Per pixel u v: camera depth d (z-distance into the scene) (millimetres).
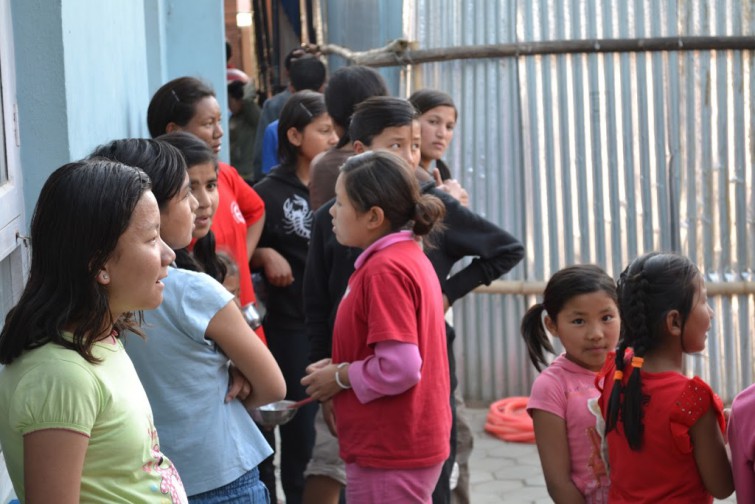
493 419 6414
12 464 2066
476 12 6520
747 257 6492
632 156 6453
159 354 2748
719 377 6547
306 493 4199
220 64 7281
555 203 6543
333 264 3900
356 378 3334
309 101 4965
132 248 2049
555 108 6484
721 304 6500
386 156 3438
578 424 3260
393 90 6836
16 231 3117
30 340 2014
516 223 6609
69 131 3270
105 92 4066
